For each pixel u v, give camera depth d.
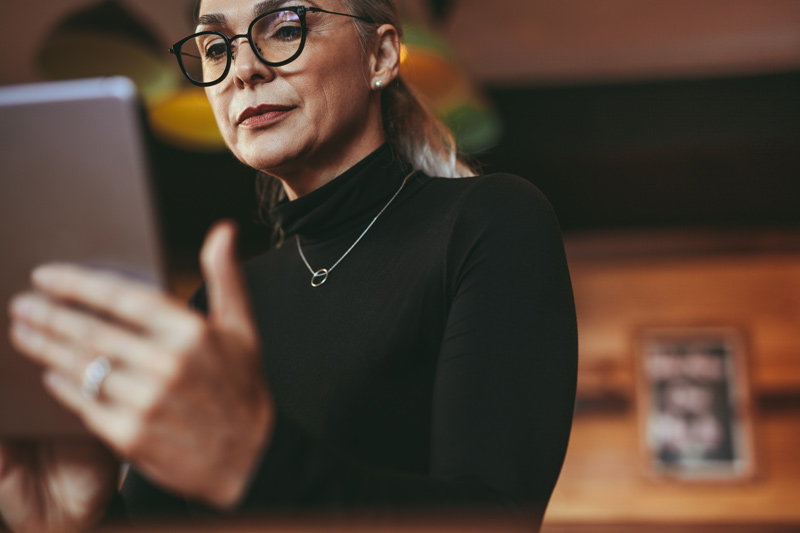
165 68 2.66
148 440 0.49
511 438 0.68
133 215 0.53
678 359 4.82
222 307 0.52
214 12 1.05
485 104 3.09
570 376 0.75
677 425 4.73
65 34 2.48
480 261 0.83
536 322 0.76
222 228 0.52
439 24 3.45
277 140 1.02
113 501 0.72
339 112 1.04
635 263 5.02
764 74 4.04
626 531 4.61
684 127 4.04
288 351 0.98
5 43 3.62
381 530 0.51
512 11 3.48
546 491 0.68
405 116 1.24
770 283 4.87
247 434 0.52
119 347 0.49
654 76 4.11
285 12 1.01
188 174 4.32
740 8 3.44
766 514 4.53
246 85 1.02
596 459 4.75
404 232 1.01
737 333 4.80
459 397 0.71
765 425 4.66
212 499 0.51
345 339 0.94
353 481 0.55
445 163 1.26
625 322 4.94
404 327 0.89
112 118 0.52
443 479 0.62
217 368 0.49
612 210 4.80
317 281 1.04
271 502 0.52
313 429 0.89
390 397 0.88
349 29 1.06
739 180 4.37
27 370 0.55
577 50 3.85
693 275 4.95
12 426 0.59
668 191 4.53
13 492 0.66
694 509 4.60
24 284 0.53
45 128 0.52
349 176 1.06
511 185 0.91
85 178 0.52
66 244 0.53
